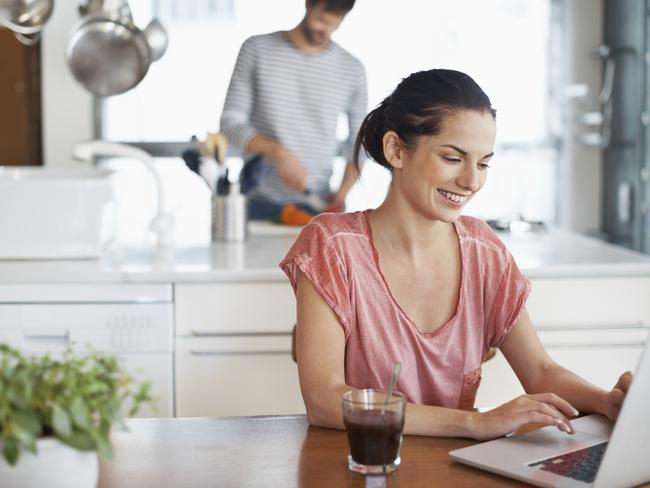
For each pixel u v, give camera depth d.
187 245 2.89
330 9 3.12
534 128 4.95
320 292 1.51
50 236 2.59
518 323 1.65
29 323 2.43
